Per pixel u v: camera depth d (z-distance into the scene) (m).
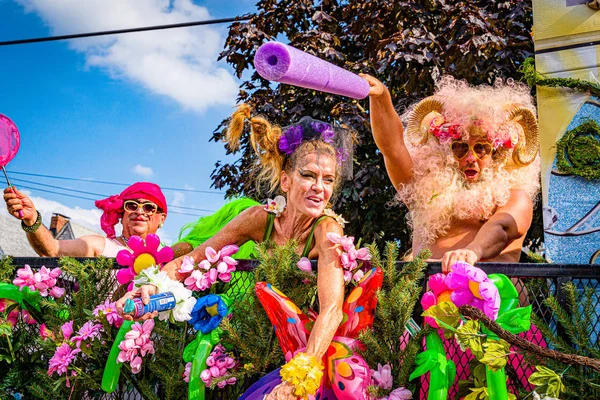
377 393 2.04
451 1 6.55
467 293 2.04
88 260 2.77
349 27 7.18
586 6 2.85
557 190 2.82
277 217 2.50
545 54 2.90
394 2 6.53
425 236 3.05
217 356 2.33
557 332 2.22
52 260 2.81
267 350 2.30
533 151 3.05
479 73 6.25
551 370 1.94
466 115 2.95
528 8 6.42
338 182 2.51
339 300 2.10
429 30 6.66
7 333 2.71
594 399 2.07
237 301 2.42
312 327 2.15
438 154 3.09
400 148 3.03
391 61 6.20
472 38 5.94
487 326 1.93
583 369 2.08
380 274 2.16
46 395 2.63
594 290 2.17
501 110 2.96
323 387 2.13
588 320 2.12
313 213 2.34
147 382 2.48
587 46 2.84
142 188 3.42
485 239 2.71
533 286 2.33
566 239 2.78
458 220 3.02
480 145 2.96
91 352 2.54
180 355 2.44
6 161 3.04
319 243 2.28
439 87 3.29
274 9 7.52
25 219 3.12
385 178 6.30
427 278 2.30
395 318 2.17
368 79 2.74
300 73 1.89
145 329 2.42
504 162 3.01
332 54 6.79
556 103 2.86
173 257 2.62
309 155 2.37
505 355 1.97
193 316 2.35
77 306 2.64
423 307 2.16
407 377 2.11
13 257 2.90
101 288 2.71
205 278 2.42
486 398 2.07
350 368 2.06
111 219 3.47
